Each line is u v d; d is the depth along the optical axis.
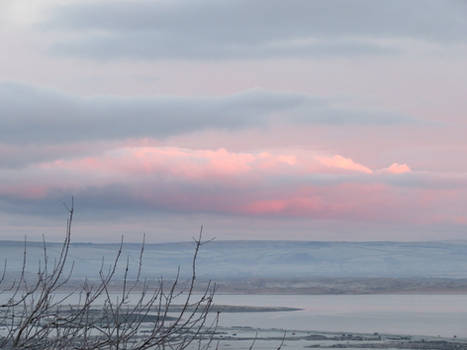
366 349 100.94
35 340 7.34
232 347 88.31
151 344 7.55
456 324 153.12
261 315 180.12
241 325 136.25
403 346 105.44
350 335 120.81
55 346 7.33
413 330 135.88
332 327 140.75
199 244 8.13
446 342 111.12
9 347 7.12
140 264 8.50
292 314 187.88
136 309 7.82
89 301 7.66
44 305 7.46
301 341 108.50
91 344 7.40
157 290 8.04
